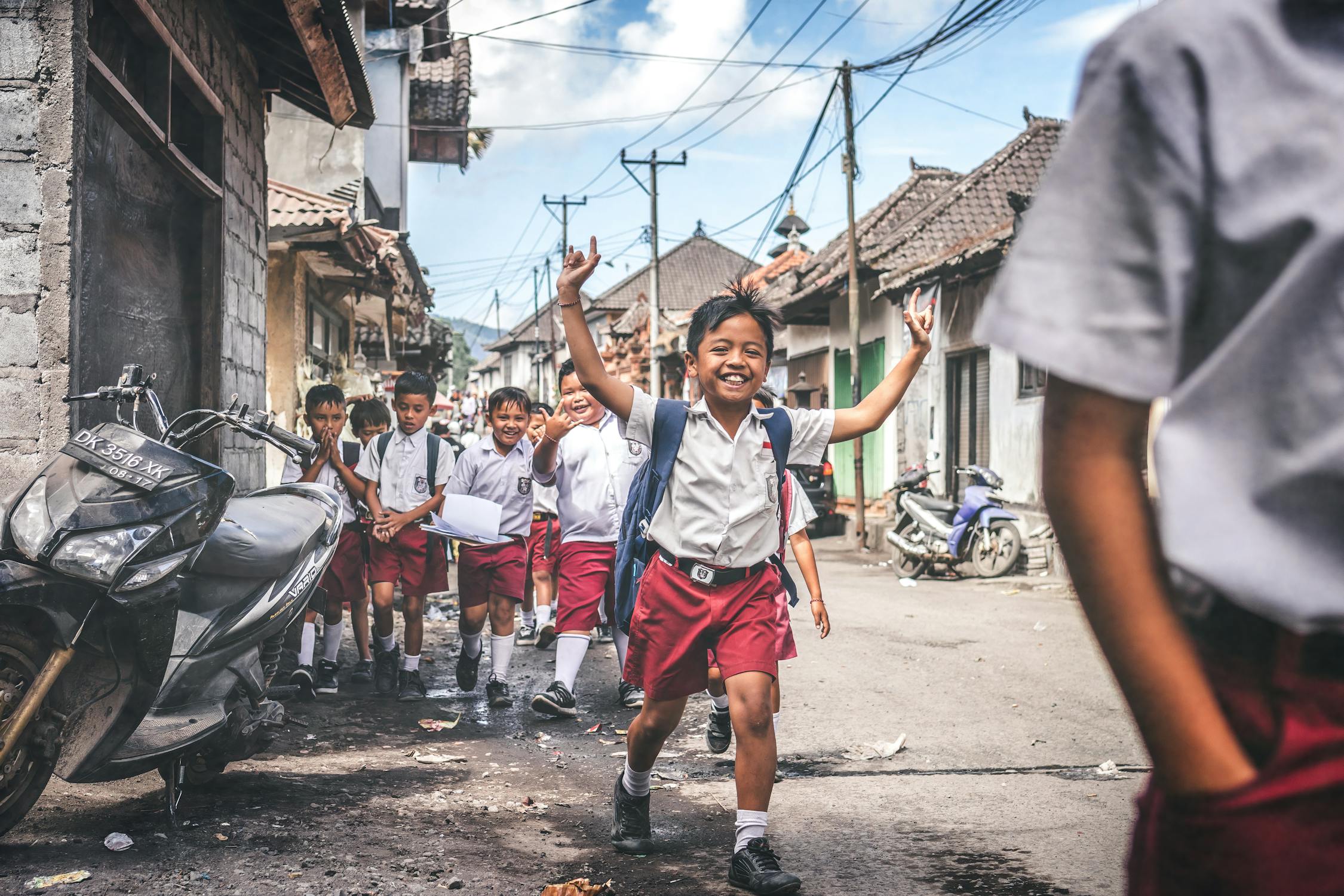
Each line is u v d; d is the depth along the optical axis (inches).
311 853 132.6
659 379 1232.8
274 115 628.4
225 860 128.0
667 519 132.0
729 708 129.2
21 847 129.8
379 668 246.5
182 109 255.3
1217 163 32.2
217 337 260.2
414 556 241.9
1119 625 33.8
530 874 130.0
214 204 261.4
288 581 157.6
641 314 1611.7
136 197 217.3
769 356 132.9
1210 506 32.8
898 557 516.4
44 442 168.7
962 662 275.0
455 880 125.7
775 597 133.6
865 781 173.9
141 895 116.0
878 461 695.1
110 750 127.7
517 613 339.9
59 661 120.8
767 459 131.3
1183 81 32.8
